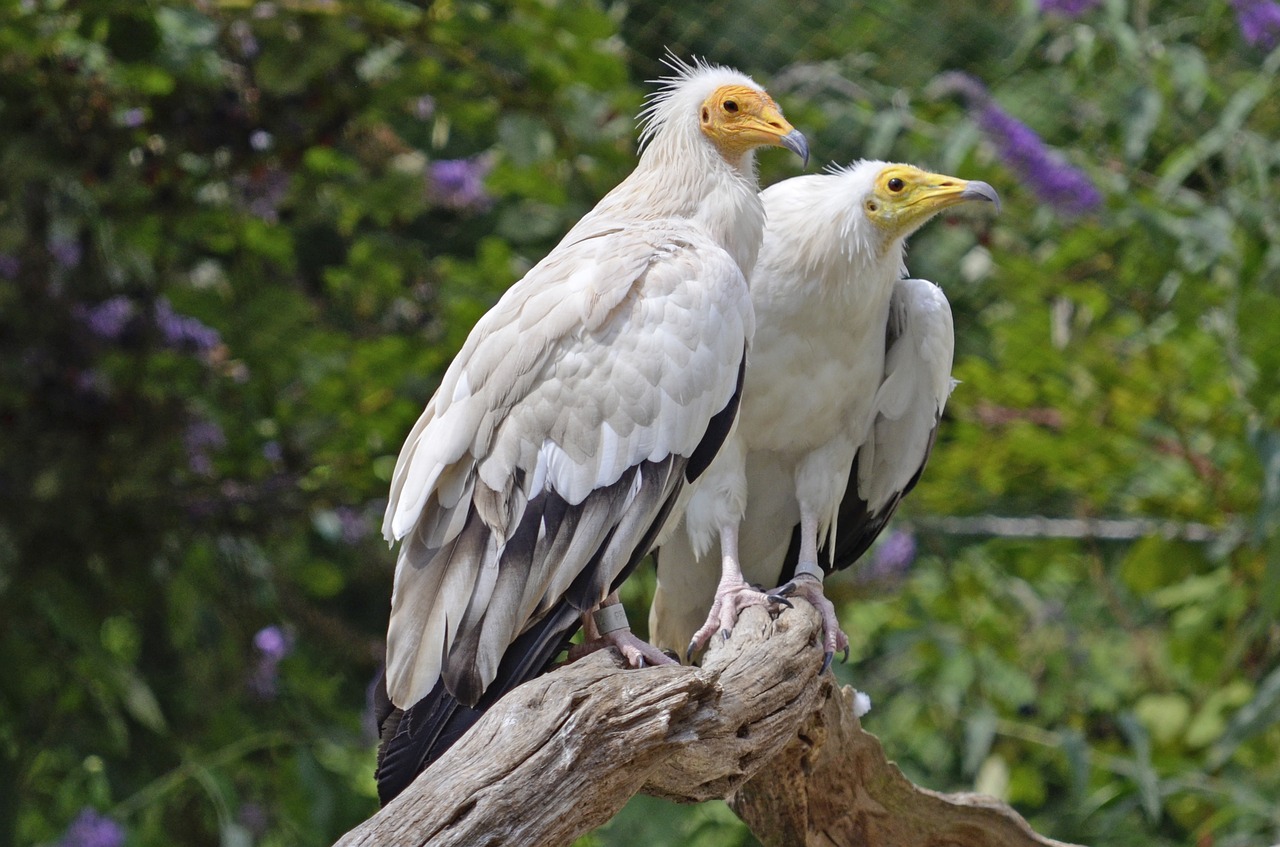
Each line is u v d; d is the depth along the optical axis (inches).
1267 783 432.1
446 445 206.5
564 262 218.7
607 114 404.8
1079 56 410.0
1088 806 406.0
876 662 496.4
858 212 245.1
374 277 418.6
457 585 201.3
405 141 458.9
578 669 183.5
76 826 391.2
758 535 271.0
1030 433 428.1
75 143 379.9
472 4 371.9
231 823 384.8
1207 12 419.8
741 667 201.5
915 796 244.8
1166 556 442.0
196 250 441.7
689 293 211.9
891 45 420.2
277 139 387.2
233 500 425.4
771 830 237.6
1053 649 474.3
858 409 259.4
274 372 417.1
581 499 206.1
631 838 452.1
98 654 406.0
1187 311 406.6
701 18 411.8
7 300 389.1
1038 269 406.0
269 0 367.9
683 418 208.8
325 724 444.1
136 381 404.2
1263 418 404.8
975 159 393.7
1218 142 399.9
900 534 451.5
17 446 398.9
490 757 164.6
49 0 364.8
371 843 157.6
